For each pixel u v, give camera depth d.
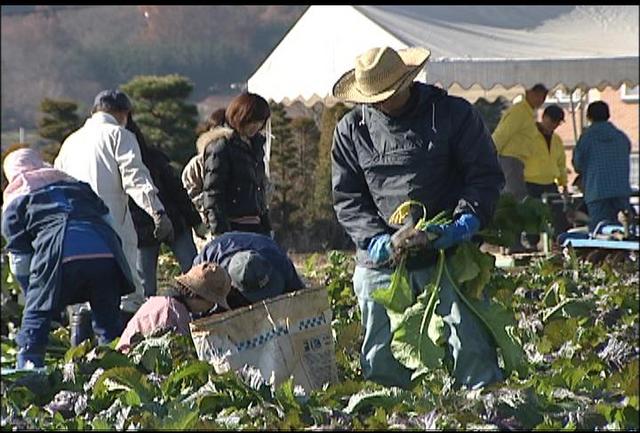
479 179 22.91
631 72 61.75
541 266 42.97
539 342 29.91
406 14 64.12
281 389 21.72
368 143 23.22
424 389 22.30
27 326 32.53
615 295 38.06
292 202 83.50
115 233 33.62
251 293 26.06
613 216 59.66
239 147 36.72
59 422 21.78
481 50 61.44
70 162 37.56
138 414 21.05
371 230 23.19
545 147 62.06
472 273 22.86
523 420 21.00
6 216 33.34
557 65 60.88
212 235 36.56
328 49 62.09
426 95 22.84
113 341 31.09
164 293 28.06
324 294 24.48
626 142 59.81
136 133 39.66
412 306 23.08
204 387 22.36
